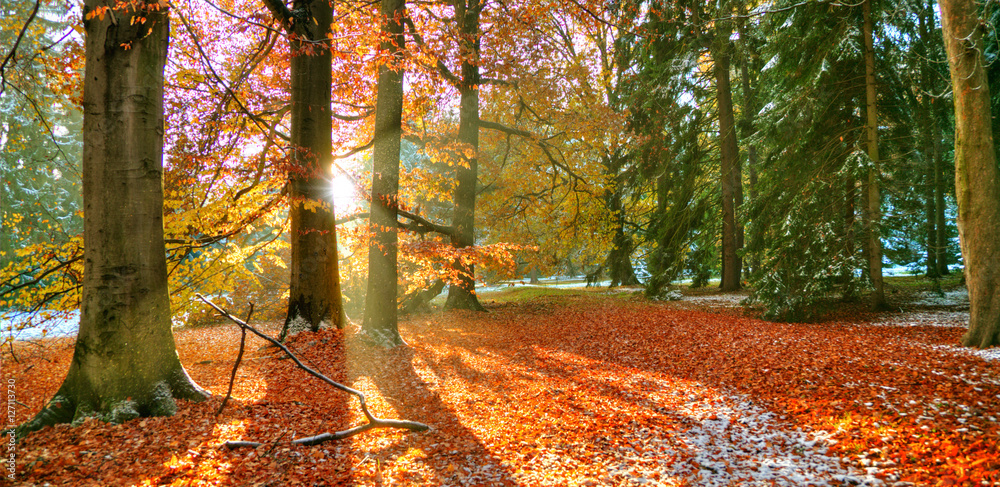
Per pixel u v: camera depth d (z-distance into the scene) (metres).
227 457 4.34
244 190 9.61
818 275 12.07
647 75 19.62
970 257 8.27
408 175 14.08
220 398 5.95
